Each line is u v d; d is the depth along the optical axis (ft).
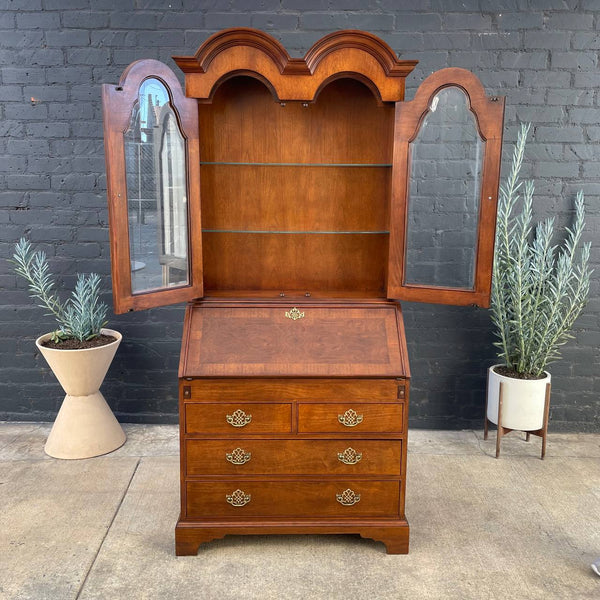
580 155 10.68
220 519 7.94
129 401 11.57
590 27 10.34
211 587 7.23
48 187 10.86
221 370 7.72
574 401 11.41
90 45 10.46
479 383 11.43
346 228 8.98
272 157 8.79
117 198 7.28
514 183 10.43
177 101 7.59
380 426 7.88
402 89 7.76
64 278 11.14
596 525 8.52
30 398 11.53
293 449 7.88
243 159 8.77
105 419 10.58
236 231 8.62
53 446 10.32
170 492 9.26
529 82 10.50
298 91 7.73
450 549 7.98
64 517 8.57
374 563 7.71
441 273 8.05
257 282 9.11
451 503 9.04
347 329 8.16
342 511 8.01
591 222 10.87
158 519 8.59
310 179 8.86
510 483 9.62
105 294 11.22
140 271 7.65
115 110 7.13
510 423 10.40
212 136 8.66
